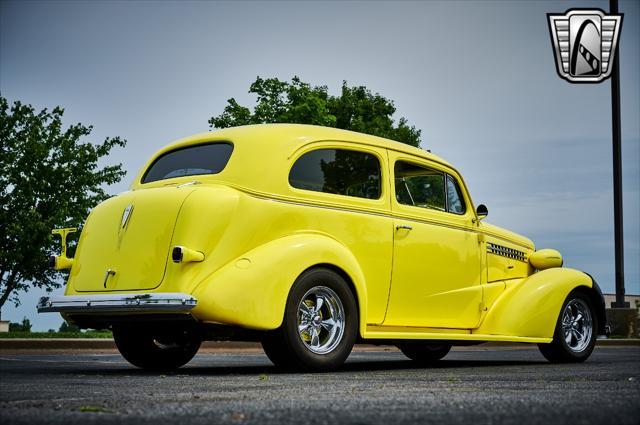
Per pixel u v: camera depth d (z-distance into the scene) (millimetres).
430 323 6477
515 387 3822
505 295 7191
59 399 3264
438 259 6551
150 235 5277
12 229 20500
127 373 5410
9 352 10062
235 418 2564
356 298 5688
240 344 12469
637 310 14930
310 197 5699
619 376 4785
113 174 22391
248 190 5438
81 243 5781
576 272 7523
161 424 2449
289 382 4254
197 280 5039
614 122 16000
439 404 2963
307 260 5316
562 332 7250
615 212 15844
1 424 2463
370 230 6000
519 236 7824
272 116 23062
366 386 3918
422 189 6656
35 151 21000
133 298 5055
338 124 28297
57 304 5496
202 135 6137
